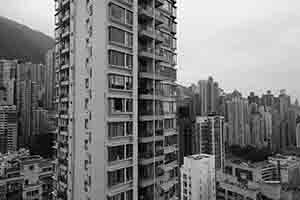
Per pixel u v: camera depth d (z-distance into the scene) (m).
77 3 26.17
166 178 28.80
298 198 62.00
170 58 31.69
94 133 22.92
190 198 66.12
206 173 66.19
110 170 22.05
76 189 25.17
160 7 30.09
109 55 22.67
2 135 82.62
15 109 86.75
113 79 22.88
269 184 63.06
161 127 28.48
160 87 28.91
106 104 22.33
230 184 68.25
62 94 28.84
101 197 22.06
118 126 23.20
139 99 26.56
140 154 25.75
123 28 23.94
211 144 86.38
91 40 23.83
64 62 28.75
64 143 27.84
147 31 26.73
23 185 55.59
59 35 29.89
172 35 32.31
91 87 23.55
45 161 65.56
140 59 27.67
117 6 23.59
